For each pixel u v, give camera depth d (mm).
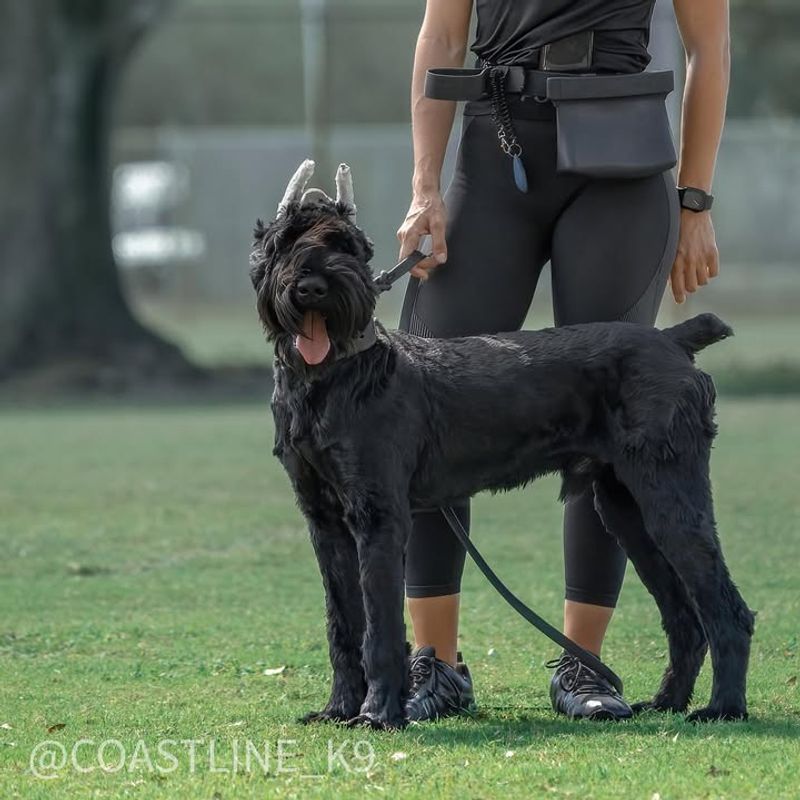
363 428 9031
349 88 77375
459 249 10141
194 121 78938
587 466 9570
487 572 9820
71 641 12344
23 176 39062
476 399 9344
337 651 9477
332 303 8789
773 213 62781
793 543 16094
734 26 57500
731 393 34500
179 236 63438
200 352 46688
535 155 9953
